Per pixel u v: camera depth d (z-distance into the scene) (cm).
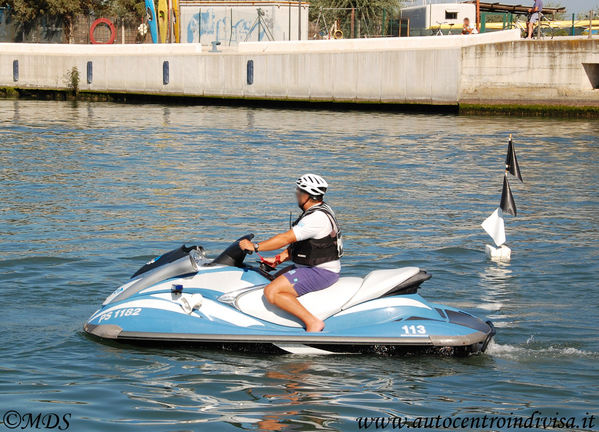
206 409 621
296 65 4362
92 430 580
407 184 1906
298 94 4381
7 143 2653
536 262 1161
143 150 2512
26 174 1981
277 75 4409
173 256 819
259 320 771
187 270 805
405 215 1520
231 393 655
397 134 3069
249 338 750
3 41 5475
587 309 923
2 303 909
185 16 5241
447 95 4044
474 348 765
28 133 2988
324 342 745
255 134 3031
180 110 4209
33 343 773
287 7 5047
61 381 677
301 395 653
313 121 3603
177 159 2305
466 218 1503
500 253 1180
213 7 5150
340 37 5000
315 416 609
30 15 5416
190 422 596
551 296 980
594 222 1476
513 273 1095
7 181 1867
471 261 1163
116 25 5534
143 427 586
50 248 1195
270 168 2138
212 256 1152
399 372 710
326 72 4297
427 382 687
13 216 1451
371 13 5531
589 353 769
